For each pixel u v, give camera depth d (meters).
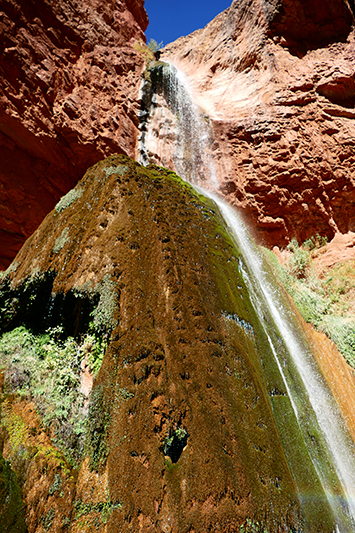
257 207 11.35
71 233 5.14
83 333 4.11
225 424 3.10
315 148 11.23
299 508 3.10
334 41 13.14
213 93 15.06
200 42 19.84
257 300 6.02
